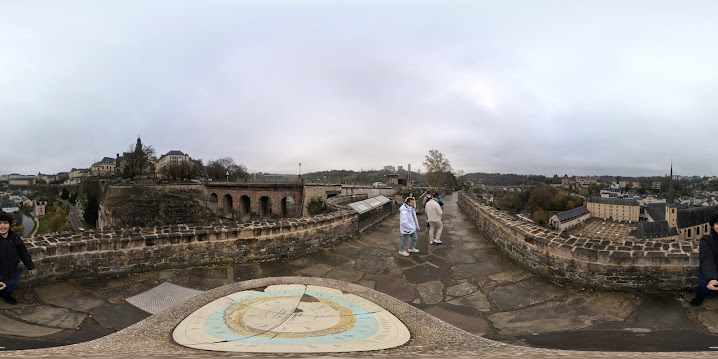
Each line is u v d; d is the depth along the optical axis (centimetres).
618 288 592
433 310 576
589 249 629
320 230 976
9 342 391
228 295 532
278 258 881
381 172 7175
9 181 18688
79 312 526
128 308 555
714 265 476
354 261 875
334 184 5106
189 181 9294
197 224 863
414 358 268
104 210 6769
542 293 623
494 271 769
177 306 480
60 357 264
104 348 318
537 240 725
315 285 586
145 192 6969
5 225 529
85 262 670
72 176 18238
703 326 450
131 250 718
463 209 2086
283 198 6334
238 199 7012
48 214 9750
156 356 278
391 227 1378
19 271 552
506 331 474
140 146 9638
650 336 420
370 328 418
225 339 367
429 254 934
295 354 303
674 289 563
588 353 282
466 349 330
